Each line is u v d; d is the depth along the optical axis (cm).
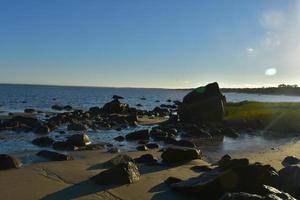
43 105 7712
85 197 1248
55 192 1295
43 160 1895
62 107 6862
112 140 2923
